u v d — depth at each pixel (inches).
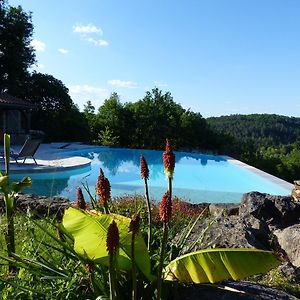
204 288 135.6
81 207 137.8
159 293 112.6
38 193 546.9
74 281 124.2
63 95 1374.3
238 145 1397.6
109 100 1402.6
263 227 271.1
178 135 1380.4
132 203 320.2
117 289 118.4
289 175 1338.6
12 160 732.0
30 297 125.4
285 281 191.0
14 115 1190.9
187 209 370.6
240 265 116.6
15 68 1339.8
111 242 96.9
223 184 744.3
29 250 146.9
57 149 1037.2
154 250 149.3
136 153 1195.9
